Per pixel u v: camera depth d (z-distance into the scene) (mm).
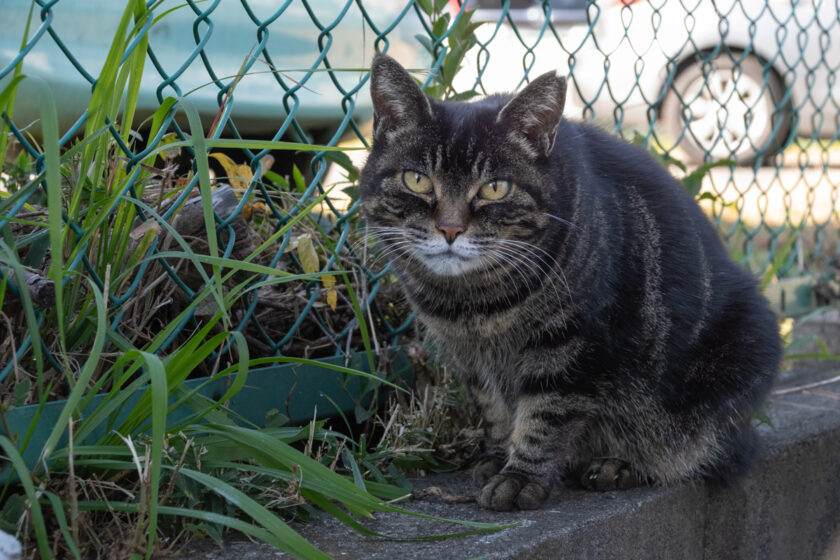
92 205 883
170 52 1110
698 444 1004
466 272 979
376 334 1075
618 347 975
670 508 978
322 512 912
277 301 1033
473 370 1009
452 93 1150
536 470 963
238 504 819
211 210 837
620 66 2275
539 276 963
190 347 853
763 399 1032
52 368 892
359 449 981
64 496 837
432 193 977
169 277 966
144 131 1157
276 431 903
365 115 1270
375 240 1035
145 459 850
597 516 923
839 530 1133
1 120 860
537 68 2213
